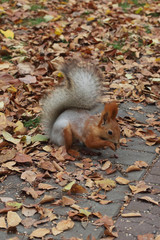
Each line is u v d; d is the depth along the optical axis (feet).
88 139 5.62
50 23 8.59
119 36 8.27
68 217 4.96
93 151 5.79
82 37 8.09
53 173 5.49
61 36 8.08
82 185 5.33
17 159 5.58
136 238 4.79
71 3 9.88
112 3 10.09
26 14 8.95
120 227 4.88
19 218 4.96
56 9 9.50
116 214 5.00
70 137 5.70
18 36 8.16
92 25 8.66
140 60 7.63
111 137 5.55
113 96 6.73
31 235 4.82
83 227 4.89
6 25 8.57
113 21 8.80
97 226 4.89
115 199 5.15
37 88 6.84
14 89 6.70
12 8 9.35
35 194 5.20
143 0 10.36
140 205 5.08
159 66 7.42
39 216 5.01
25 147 5.84
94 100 5.82
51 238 4.79
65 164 5.59
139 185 5.27
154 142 5.87
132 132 6.03
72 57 7.55
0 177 5.46
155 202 5.07
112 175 5.44
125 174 5.43
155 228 4.87
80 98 5.78
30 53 7.64
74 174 5.44
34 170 5.52
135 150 5.78
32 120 6.30
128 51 7.82
